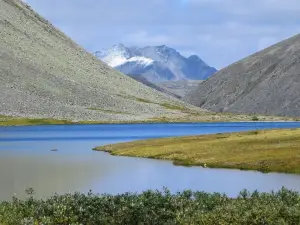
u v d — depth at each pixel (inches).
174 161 3181.6
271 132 3934.5
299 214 1234.6
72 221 1295.5
